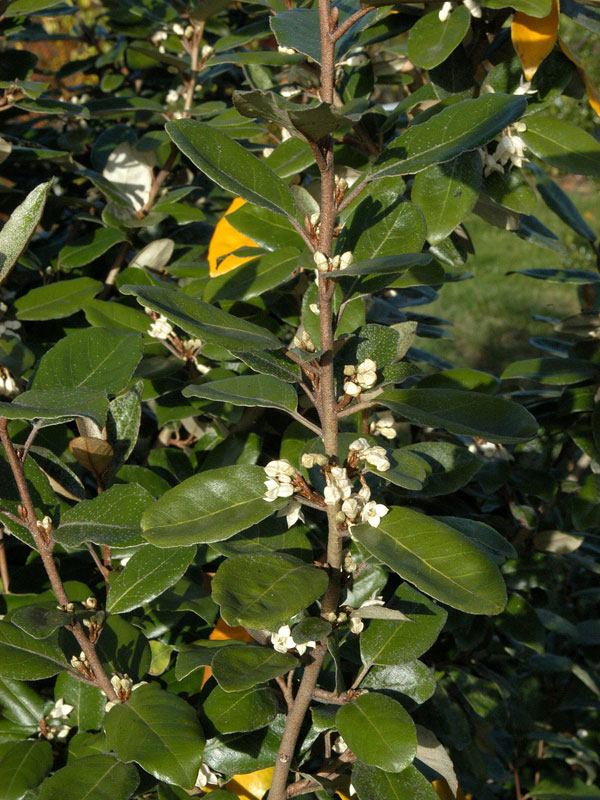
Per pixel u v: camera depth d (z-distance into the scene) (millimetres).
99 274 1041
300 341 676
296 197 810
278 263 752
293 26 756
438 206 777
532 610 970
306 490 664
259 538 756
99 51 1402
